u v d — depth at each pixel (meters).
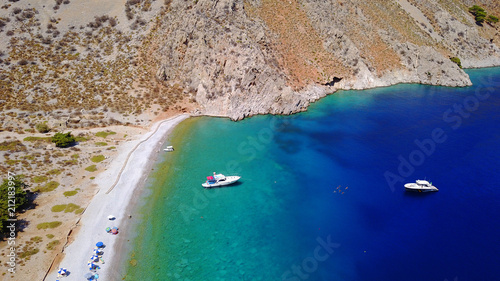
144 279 39.38
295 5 101.75
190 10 88.44
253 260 42.66
